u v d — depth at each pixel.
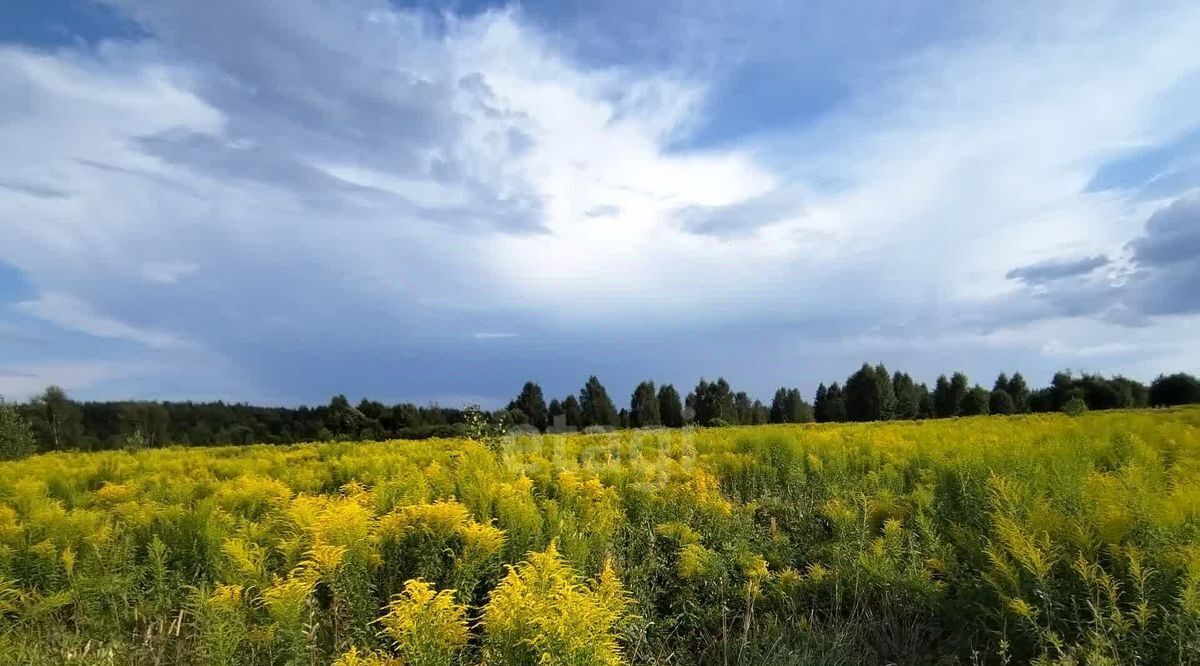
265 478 7.93
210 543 4.84
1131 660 3.05
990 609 3.72
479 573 4.21
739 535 5.91
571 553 4.65
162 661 4.05
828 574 4.88
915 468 8.48
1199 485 4.63
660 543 5.88
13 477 9.66
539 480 7.55
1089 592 3.34
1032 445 8.68
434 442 16.64
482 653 3.19
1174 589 3.30
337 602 3.93
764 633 4.25
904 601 4.33
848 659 3.82
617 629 4.02
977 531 4.81
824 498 7.79
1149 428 10.82
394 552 4.35
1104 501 4.15
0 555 4.90
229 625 3.51
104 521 5.96
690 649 4.41
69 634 4.38
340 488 8.71
